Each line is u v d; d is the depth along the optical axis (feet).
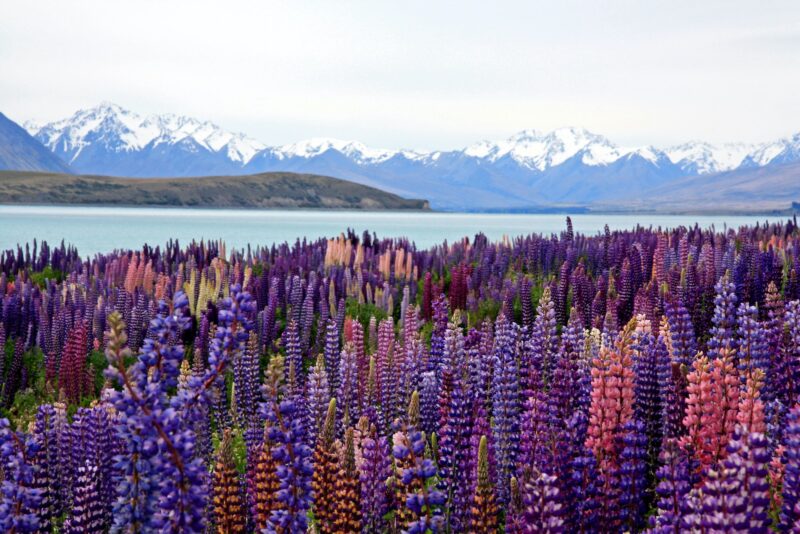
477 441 33.88
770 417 38.04
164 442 23.12
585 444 32.55
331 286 111.04
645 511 32.99
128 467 23.26
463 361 39.68
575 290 88.79
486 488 28.09
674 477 27.07
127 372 22.93
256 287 114.62
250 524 36.24
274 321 99.55
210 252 164.96
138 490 23.31
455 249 153.99
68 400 81.51
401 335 77.05
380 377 52.06
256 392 63.31
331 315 107.76
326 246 169.07
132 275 129.18
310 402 44.27
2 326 99.81
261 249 171.22
